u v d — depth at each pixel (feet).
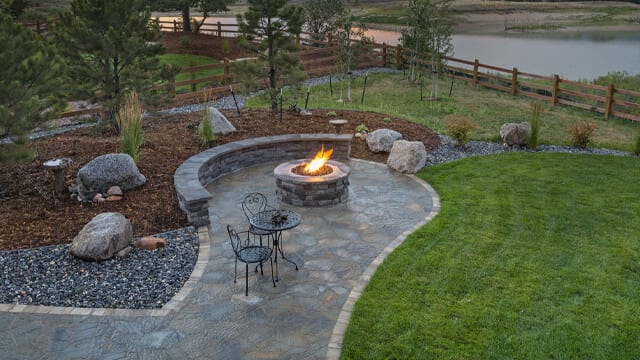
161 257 22.97
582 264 21.58
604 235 24.36
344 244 24.39
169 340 17.19
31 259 22.26
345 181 29.89
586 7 171.53
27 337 17.31
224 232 25.81
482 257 22.35
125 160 29.09
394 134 39.50
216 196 30.94
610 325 17.38
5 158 26.71
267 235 23.04
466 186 31.65
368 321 17.90
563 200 28.91
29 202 27.45
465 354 16.05
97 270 21.66
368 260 22.74
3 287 20.22
